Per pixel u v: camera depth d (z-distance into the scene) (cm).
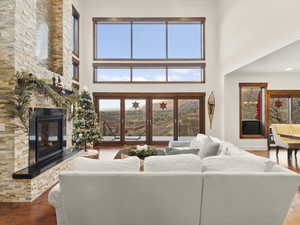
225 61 695
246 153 284
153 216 204
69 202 201
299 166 494
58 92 432
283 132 605
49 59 468
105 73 793
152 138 795
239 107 714
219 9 750
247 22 530
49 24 468
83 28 775
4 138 305
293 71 679
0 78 306
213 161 215
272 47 419
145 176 197
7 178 304
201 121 787
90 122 608
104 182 197
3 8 305
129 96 788
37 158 363
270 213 204
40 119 375
